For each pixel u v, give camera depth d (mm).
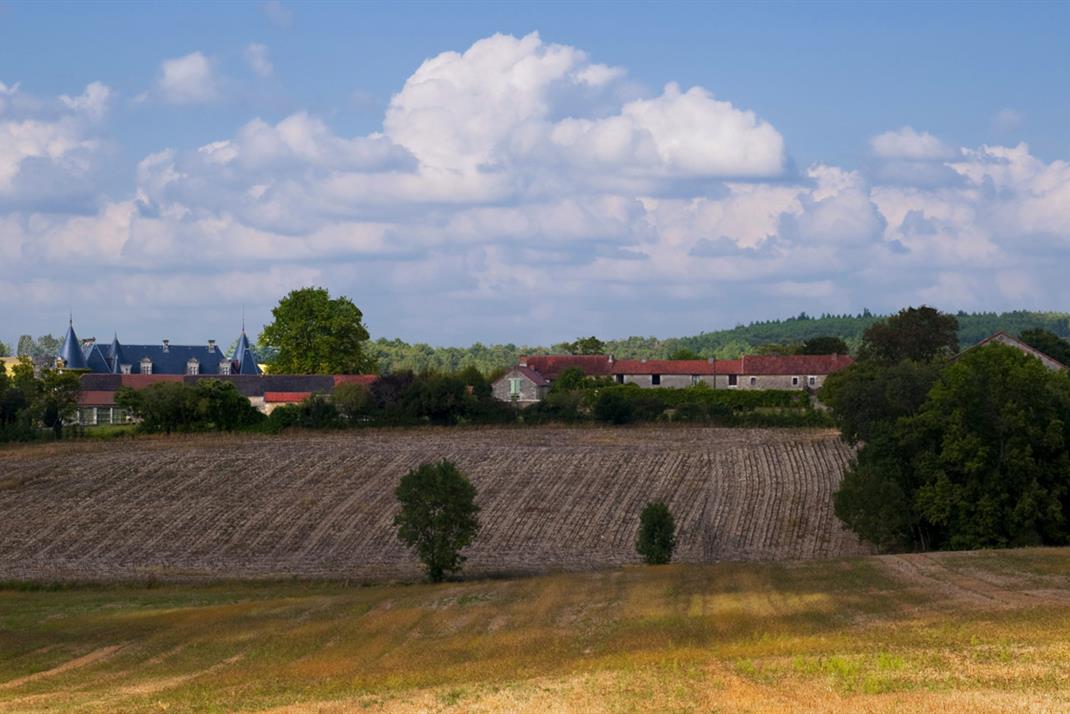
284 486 85938
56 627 47625
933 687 25672
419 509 58531
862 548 69375
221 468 92125
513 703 27047
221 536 72812
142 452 99188
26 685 36938
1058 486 64500
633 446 102500
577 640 38125
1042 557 52750
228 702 31453
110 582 60938
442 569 59125
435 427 116750
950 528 65812
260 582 60312
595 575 53438
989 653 29297
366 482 87250
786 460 95000
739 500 82062
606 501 82125
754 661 30609
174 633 44719
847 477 69438
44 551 69500
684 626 39344
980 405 65188
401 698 29422
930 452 67188
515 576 60531
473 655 36812
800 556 67312
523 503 81438
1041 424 65062
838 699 24969
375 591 54281
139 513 78375
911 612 39156
